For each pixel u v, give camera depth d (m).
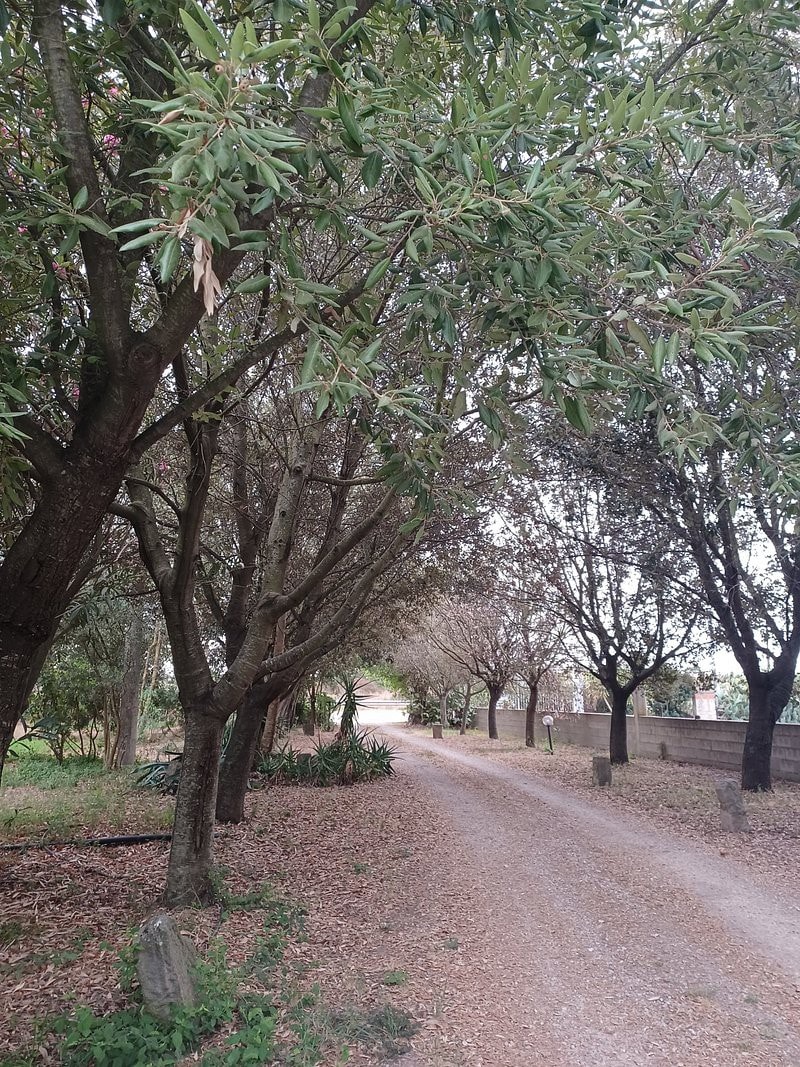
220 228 1.93
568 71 4.06
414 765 17.34
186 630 6.37
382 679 43.44
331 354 2.77
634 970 4.86
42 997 4.27
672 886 6.86
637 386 3.72
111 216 3.87
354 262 6.16
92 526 3.78
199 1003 3.92
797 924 5.79
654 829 9.46
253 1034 3.67
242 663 6.36
